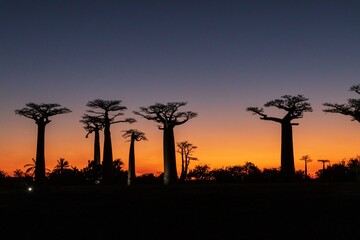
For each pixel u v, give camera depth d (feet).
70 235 57.21
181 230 59.57
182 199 91.04
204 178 169.68
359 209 73.77
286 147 134.51
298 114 135.33
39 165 143.84
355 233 56.95
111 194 103.40
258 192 98.43
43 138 146.41
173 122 143.23
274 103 136.46
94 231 59.47
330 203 80.74
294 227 60.80
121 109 158.10
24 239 55.42
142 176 175.73
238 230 59.16
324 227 60.44
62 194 104.27
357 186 103.30
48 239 55.31
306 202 82.53
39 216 71.87
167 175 141.38
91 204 86.22
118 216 71.10
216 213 72.54
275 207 77.71
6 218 70.28
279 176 143.54
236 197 91.97
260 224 62.95
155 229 60.34
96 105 156.66
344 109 130.21
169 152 142.00
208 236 56.08
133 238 55.36
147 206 82.12
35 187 121.70
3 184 137.18
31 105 147.13
